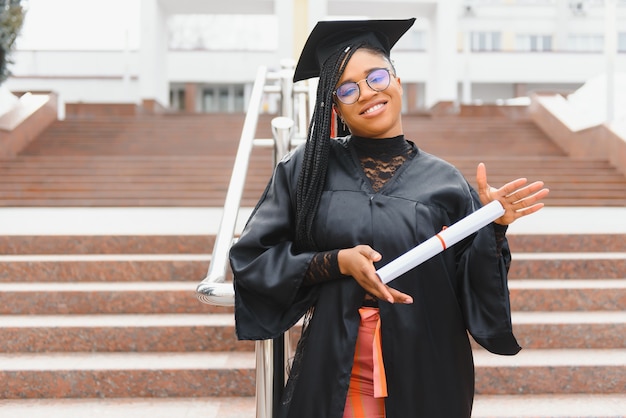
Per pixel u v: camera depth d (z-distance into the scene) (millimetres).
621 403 3150
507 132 14148
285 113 4359
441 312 1762
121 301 4133
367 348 1762
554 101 14320
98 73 29578
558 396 3266
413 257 1568
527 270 4562
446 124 14633
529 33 34656
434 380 1723
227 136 13883
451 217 1801
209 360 3525
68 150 12945
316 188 1799
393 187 1784
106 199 9336
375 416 1763
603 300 4105
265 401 2041
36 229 5652
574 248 5133
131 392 3336
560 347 3686
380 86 1768
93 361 3510
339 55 1812
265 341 2043
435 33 19312
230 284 2004
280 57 17453
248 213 7082
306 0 17500
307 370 1746
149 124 14570
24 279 4566
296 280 1716
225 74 29797
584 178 10180
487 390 3295
